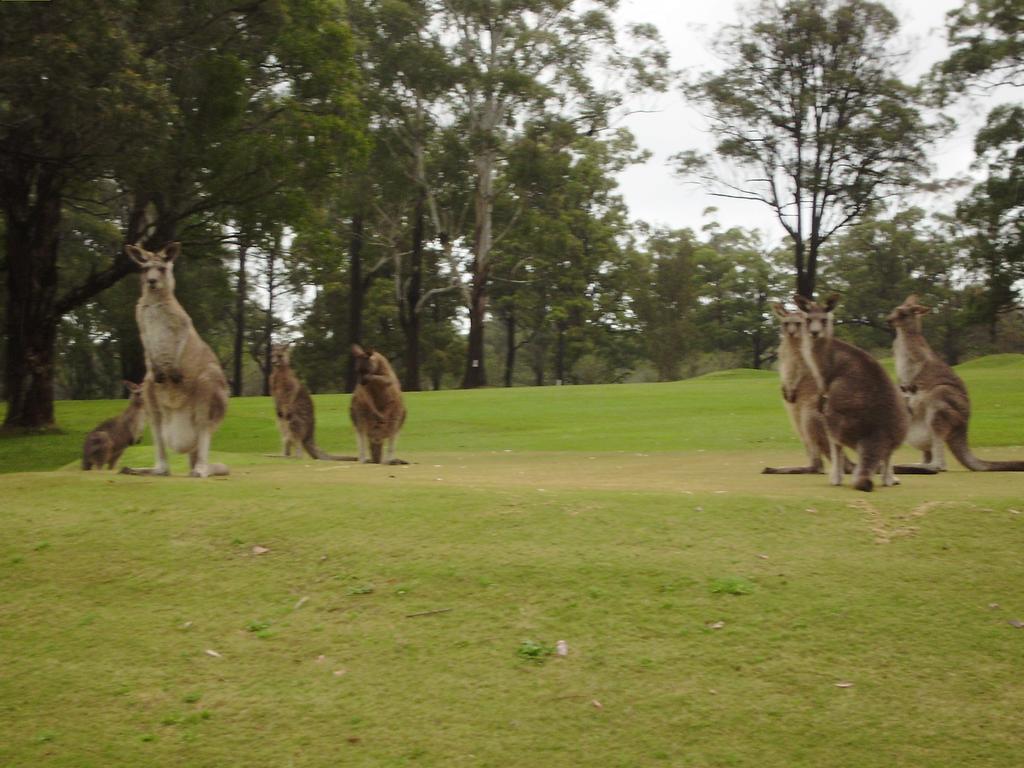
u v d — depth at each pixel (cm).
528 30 4541
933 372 1175
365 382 1398
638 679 605
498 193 4872
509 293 6078
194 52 2278
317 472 1126
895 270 6216
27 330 2458
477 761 548
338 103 2584
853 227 6178
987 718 568
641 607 672
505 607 679
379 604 690
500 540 763
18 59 1809
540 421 2230
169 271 992
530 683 605
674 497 846
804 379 1107
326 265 2956
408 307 5078
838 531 773
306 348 5706
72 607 707
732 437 1814
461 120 4812
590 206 5869
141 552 775
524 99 4541
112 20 2016
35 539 800
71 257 4203
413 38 4444
